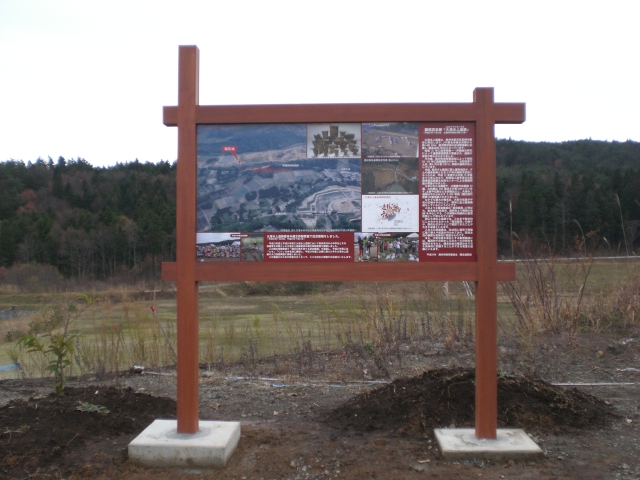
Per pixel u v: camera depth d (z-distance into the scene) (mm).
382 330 8070
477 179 4238
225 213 4371
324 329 8992
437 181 4305
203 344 9711
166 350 8305
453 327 8633
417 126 4332
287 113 4344
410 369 7082
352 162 4352
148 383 6926
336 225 4336
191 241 4316
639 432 4621
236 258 4355
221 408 5668
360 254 4312
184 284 4309
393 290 10523
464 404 4844
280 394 6145
